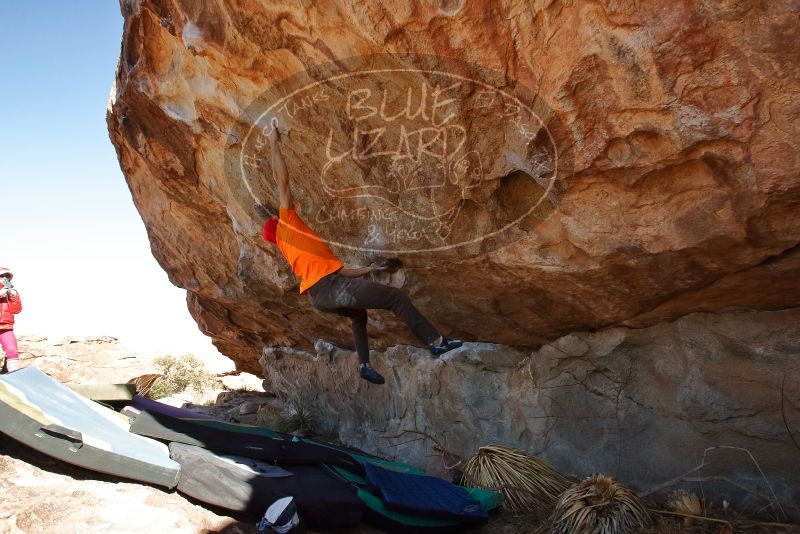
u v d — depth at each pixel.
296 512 3.87
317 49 3.37
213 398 12.30
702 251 3.36
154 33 4.47
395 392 6.53
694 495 4.07
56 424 3.89
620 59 2.72
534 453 5.12
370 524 4.40
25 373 4.90
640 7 2.58
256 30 3.50
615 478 4.46
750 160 2.77
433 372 5.93
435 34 2.94
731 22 2.45
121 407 5.98
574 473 4.85
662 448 4.39
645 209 3.27
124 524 3.52
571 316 4.59
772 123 2.62
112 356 12.43
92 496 3.70
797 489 3.79
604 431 4.71
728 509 3.96
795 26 2.35
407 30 2.99
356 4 3.00
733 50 2.51
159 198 7.11
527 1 2.75
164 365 12.81
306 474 4.57
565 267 3.88
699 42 2.54
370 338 6.79
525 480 4.73
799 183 2.72
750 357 3.91
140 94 5.09
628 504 4.03
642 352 4.49
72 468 4.04
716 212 3.08
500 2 2.78
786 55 2.42
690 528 3.89
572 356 4.83
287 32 3.40
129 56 4.91
